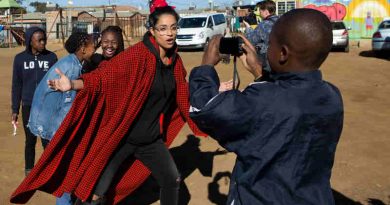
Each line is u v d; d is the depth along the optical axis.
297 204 2.07
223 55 2.47
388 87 13.24
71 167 4.00
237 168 2.19
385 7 29.81
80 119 3.85
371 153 6.96
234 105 2.10
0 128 8.62
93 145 3.92
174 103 4.34
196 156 6.78
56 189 4.11
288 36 2.08
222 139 2.17
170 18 3.81
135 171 4.48
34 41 5.60
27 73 5.64
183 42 24.89
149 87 3.90
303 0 30.73
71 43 4.51
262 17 6.73
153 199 5.33
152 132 4.04
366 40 29.94
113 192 4.50
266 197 2.06
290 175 2.07
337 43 23.27
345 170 6.20
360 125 8.70
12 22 42.03
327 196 2.13
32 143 5.80
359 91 12.56
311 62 2.11
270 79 2.22
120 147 4.07
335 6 30.17
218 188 5.61
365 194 5.46
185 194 5.44
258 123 2.09
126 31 39.44
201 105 2.18
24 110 5.70
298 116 2.06
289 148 2.07
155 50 3.88
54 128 4.52
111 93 3.83
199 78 2.28
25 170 5.84
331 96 2.16
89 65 4.60
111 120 3.87
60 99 4.50
